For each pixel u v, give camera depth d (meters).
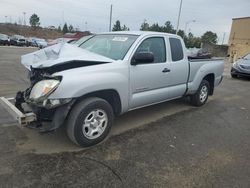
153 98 5.28
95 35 5.76
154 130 5.11
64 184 3.25
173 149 4.35
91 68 4.11
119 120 5.54
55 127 3.86
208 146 4.57
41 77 3.97
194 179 3.52
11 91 7.56
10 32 88.69
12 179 3.28
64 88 3.72
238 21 48.78
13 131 4.65
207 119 6.02
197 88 6.68
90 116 4.13
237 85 11.42
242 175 3.68
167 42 5.62
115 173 3.54
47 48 4.71
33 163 3.66
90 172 3.52
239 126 5.70
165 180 3.46
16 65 13.91
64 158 3.83
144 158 3.98
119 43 5.04
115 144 4.38
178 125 5.48
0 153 3.88
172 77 5.69
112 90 4.41
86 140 4.12
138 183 3.36
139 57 4.61
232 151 4.43
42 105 3.73
